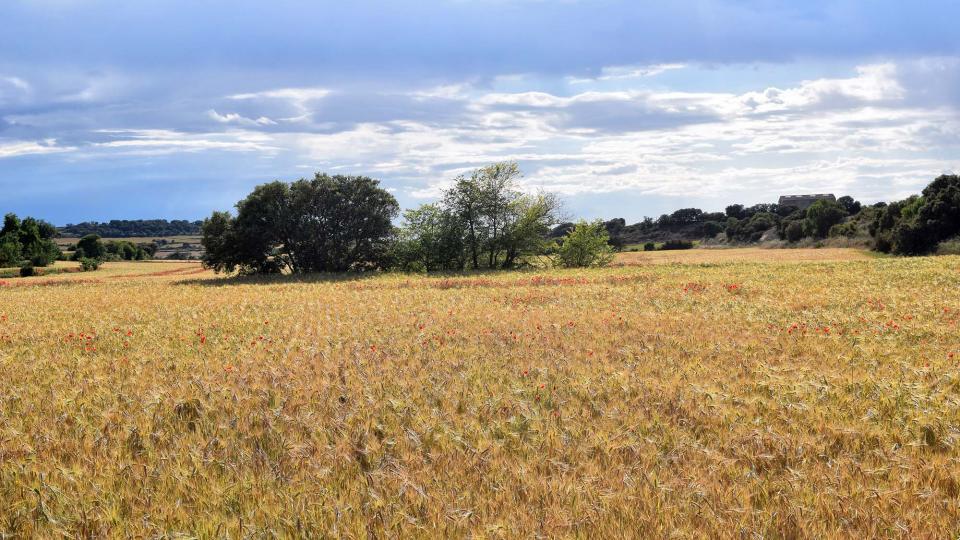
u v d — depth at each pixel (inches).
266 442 333.4
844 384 437.7
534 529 231.5
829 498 255.6
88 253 5113.2
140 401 417.7
